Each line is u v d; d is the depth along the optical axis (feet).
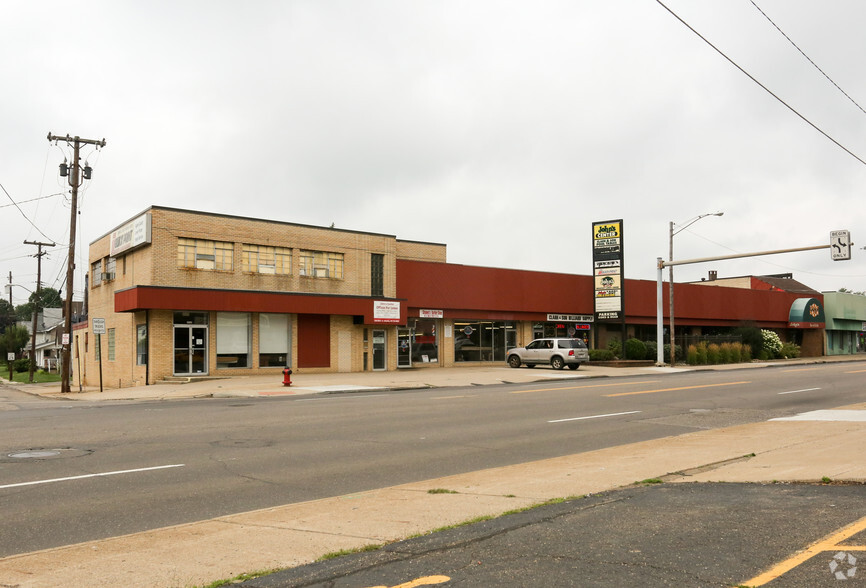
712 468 32.55
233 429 45.78
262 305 101.24
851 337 242.37
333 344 112.06
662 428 48.67
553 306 145.38
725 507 23.41
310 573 17.03
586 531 20.47
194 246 99.09
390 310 115.75
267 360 104.78
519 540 19.60
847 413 53.88
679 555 17.76
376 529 21.56
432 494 27.37
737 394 73.00
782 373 111.75
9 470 31.94
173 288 93.50
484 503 25.26
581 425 49.75
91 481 29.76
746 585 15.38
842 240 99.55
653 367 133.49
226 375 99.96
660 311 135.54
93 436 42.27
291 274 108.17
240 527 22.18
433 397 70.49
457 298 130.41
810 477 28.48
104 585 16.52
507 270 138.31
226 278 101.24
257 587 16.15
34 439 40.98
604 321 143.84
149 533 21.59
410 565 17.46
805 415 53.62
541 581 15.93
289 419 51.19
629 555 17.85
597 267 144.36
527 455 37.93
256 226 104.73
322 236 112.06
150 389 84.99
